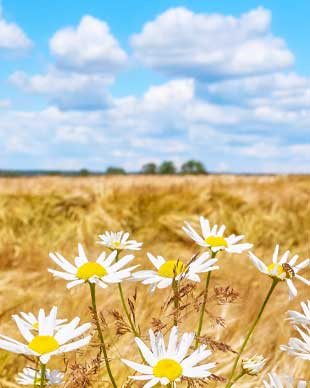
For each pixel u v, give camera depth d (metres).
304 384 1.60
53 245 6.62
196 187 11.27
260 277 4.39
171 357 1.48
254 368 1.77
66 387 1.77
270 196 10.77
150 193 10.16
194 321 3.01
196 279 1.74
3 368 2.79
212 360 2.73
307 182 14.16
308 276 4.61
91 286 1.77
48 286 4.26
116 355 2.54
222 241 2.02
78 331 1.51
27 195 10.95
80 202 10.08
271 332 3.21
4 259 5.38
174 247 6.69
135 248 2.10
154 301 3.32
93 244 6.74
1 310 3.47
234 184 13.58
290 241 7.47
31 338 1.48
